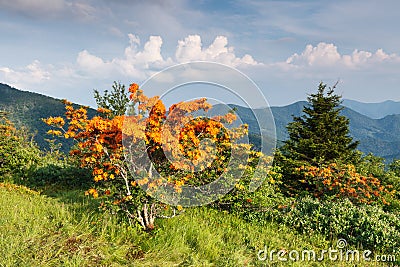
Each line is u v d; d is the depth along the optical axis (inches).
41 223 206.2
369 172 459.8
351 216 256.7
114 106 263.7
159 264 166.2
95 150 184.4
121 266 162.9
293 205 283.4
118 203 204.1
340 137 541.3
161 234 195.8
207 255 184.2
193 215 245.8
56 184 355.3
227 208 275.1
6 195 283.4
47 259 159.3
